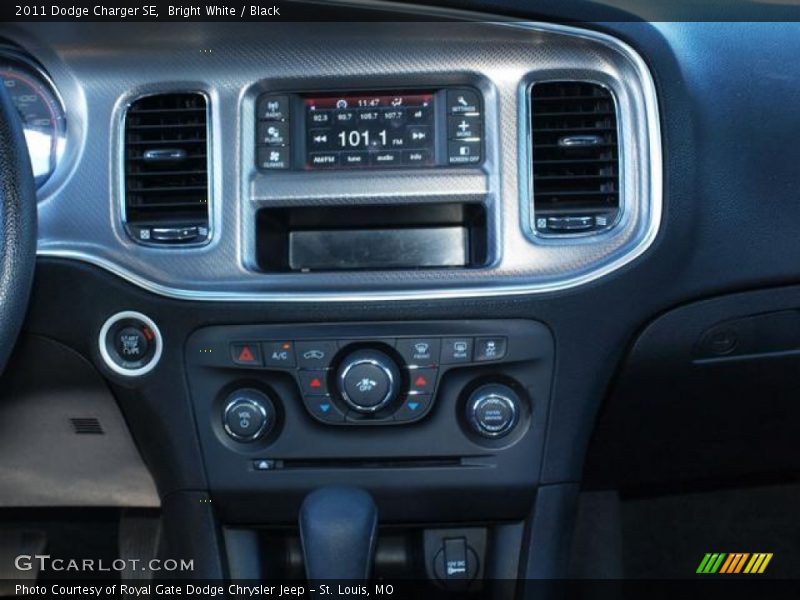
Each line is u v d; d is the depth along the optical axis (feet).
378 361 2.84
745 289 2.93
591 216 2.87
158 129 2.91
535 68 2.86
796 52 2.88
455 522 3.00
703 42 2.87
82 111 2.92
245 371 2.87
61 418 3.14
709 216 2.88
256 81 2.88
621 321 2.87
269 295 2.85
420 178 2.88
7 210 2.44
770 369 3.00
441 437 2.89
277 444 2.90
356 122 2.89
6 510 3.95
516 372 2.87
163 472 2.99
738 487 3.95
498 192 2.87
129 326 2.89
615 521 3.88
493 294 2.83
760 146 2.87
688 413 3.10
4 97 2.43
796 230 2.89
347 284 2.85
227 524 2.99
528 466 2.91
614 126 2.87
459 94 2.88
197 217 2.91
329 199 2.89
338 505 2.73
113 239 2.91
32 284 2.81
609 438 3.18
